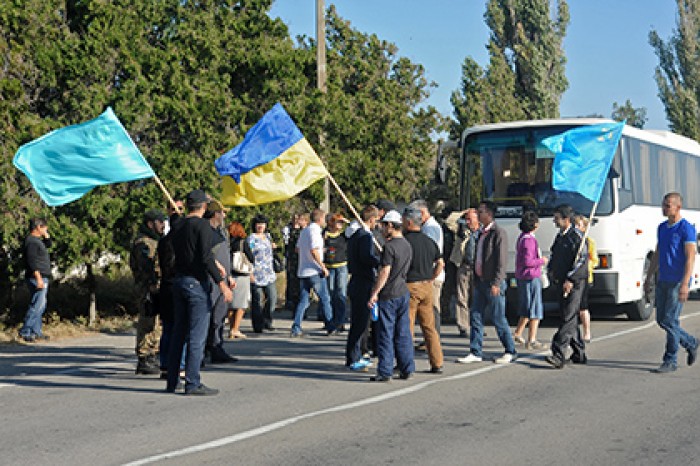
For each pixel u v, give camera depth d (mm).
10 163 15273
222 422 8516
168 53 17859
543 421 8508
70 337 15438
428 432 8062
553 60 45500
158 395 10000
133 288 19297
